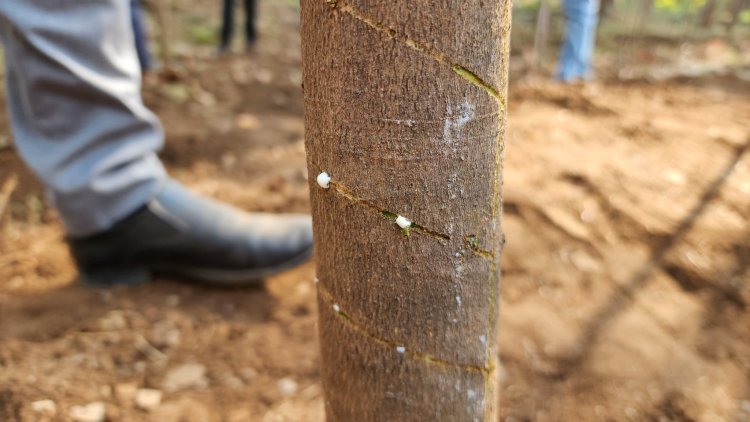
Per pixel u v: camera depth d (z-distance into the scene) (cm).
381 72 35
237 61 210
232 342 75
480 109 36
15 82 74
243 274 84
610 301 85
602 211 107
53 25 67
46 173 74
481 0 34
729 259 94
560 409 66
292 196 113
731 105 165
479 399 43
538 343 76
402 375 41
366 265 39
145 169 79
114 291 83
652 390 69
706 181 118
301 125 152
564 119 153
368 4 34
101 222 77
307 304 83
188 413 64
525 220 103
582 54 194
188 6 297
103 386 66
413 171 36
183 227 81
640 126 146
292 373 70
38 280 85
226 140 137
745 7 313
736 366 73
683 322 81
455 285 39
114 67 74
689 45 259
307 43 36
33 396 64
